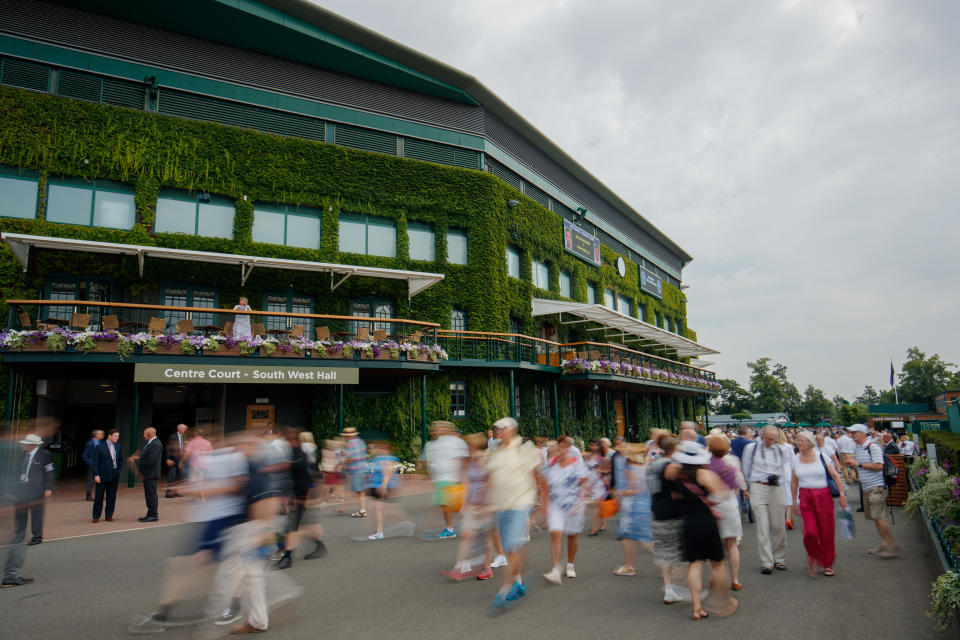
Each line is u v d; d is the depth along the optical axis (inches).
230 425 708.0
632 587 261.7
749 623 213.8
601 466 371.2
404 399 785.6
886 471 485.1
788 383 3772.1
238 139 745.0
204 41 753.0
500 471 244.2
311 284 766.5
